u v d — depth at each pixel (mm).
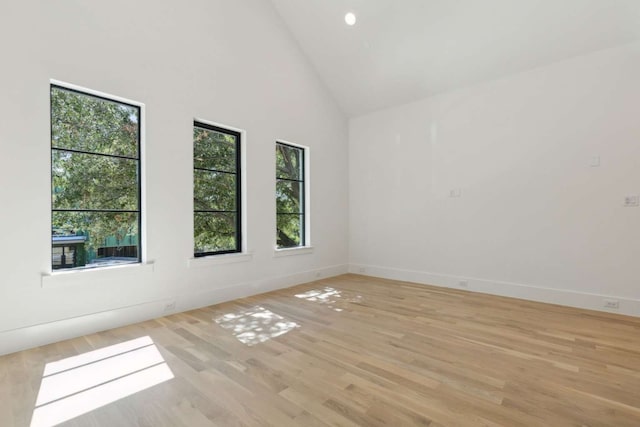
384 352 2426
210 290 3697
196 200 3740
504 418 1635
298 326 2996
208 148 3861
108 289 2920
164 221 3311
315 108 5145
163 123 3307
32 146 2545
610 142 3438
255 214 4215
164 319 3189
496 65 4031
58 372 2117
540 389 1913
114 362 2260
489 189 4250
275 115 4484
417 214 4945
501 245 4160
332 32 4477
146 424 1589
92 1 2838
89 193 3041
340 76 5082
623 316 3283
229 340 2654
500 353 2410
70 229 2941
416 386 1943
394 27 4105
